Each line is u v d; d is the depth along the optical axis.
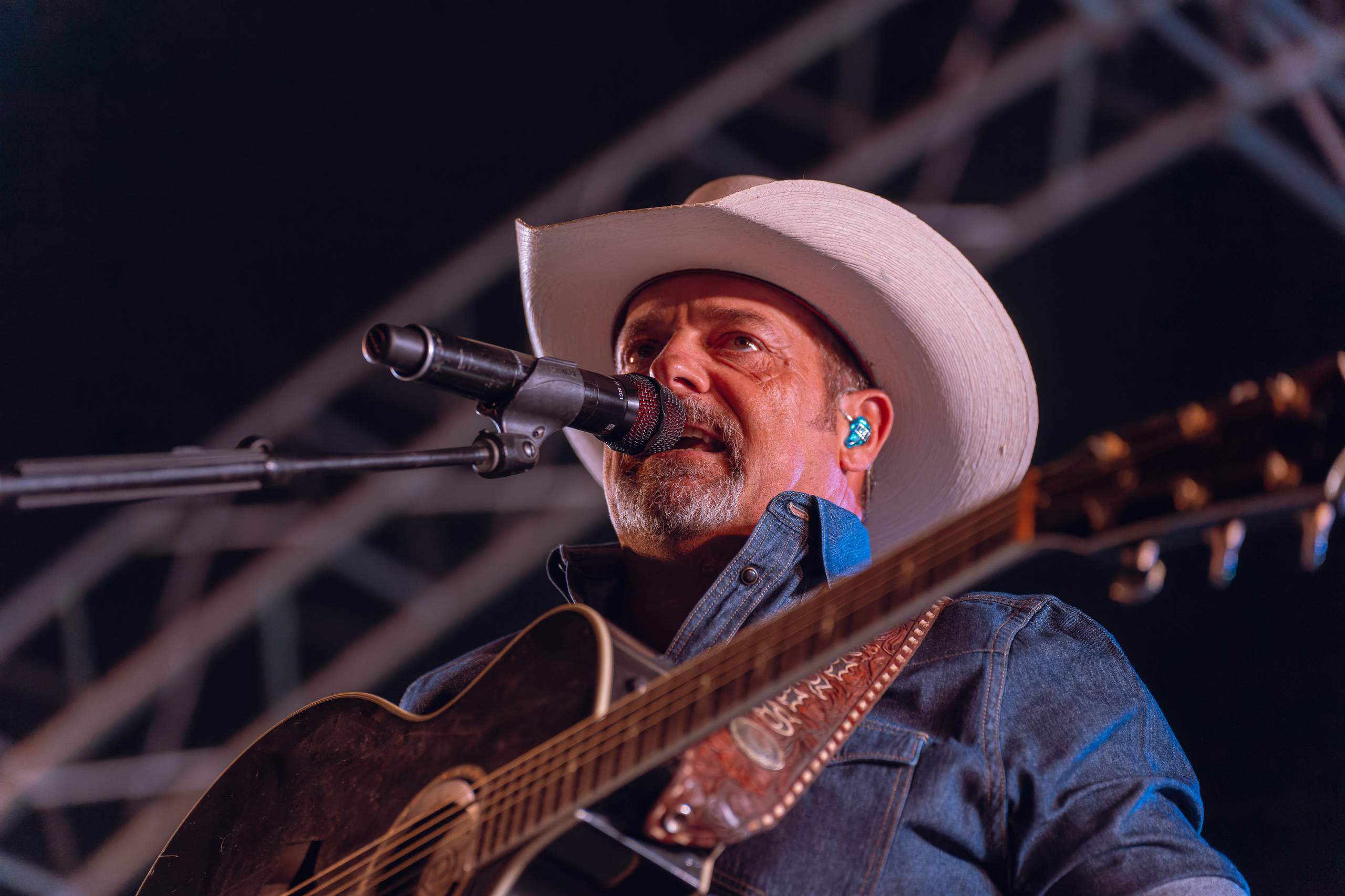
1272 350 5.78
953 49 6.25
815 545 1.97
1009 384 2.30
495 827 1.44
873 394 2.38
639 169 6.61
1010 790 1.65
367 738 1.79
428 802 1.58
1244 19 5.73
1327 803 4.98
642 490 2.11
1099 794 1.63
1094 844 1.58
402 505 6.54
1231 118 5.82
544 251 2.51
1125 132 6.11
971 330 2.28
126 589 6.57
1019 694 1.72
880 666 1.74
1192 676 5.34
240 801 1.88
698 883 1.41
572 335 2.71
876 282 2.27
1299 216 5.80
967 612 1.84
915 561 1.27
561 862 1.41
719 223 2.24
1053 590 5.40
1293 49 5.72
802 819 1.63
